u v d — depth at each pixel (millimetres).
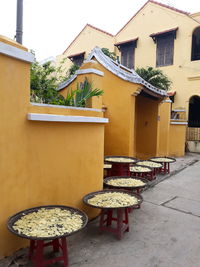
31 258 2643
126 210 3488
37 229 2430
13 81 2646
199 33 12906
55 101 4781
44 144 3027
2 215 2607
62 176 3281
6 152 2607
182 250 3018
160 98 8203
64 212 2881
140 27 14008
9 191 2662
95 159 3873
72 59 16312
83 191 3639
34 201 2961
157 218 4023
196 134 12188
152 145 8859
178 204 4762
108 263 2697
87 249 2982
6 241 2672
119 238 3223
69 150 3352
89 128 3693
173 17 12836
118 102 6441
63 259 2529
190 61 12375
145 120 9078
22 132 2771
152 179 6531
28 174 2871
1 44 2445
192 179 6918
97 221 3855
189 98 12484
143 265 2680
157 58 13414
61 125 3209
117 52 14914
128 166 5441
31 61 2832
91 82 4629
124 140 6340
